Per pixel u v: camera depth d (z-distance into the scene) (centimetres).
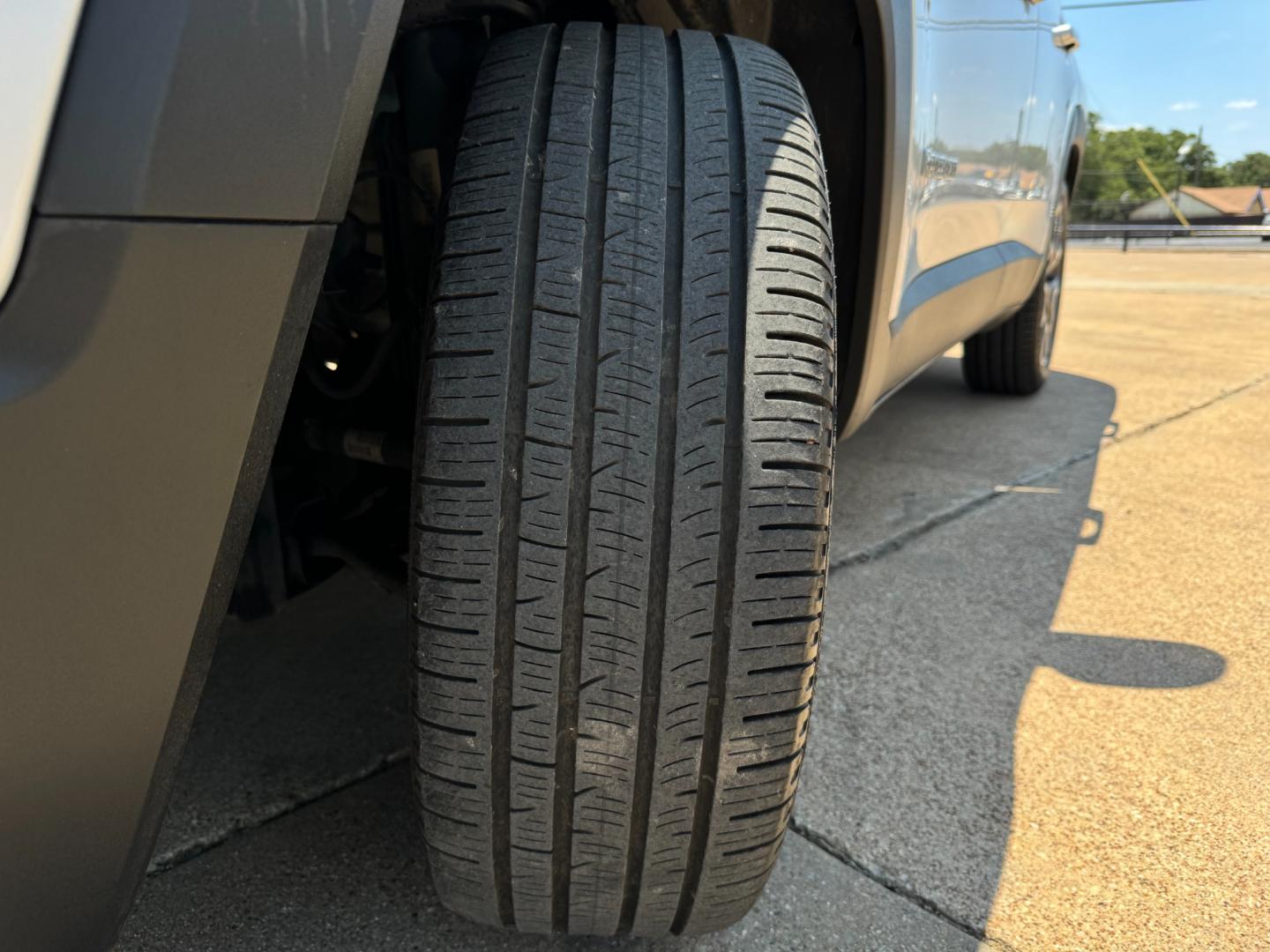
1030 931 127
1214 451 363
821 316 104
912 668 195
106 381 71
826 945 124
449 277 100
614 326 97
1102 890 134
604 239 100
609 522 95
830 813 149
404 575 139
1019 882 136
